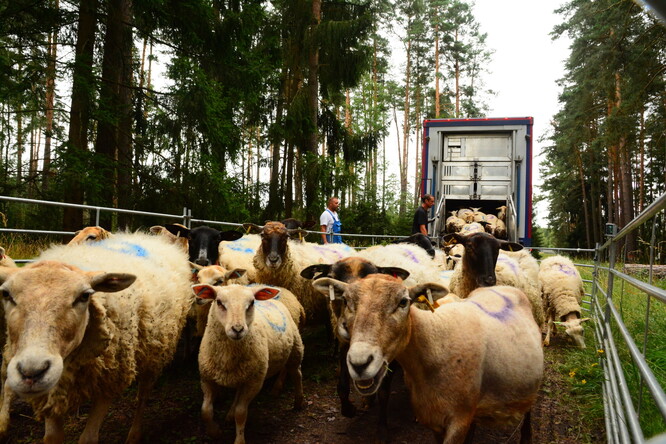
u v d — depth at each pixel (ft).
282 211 61.26
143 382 13.20
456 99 125.29
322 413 15.64
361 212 85.61
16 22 37.93
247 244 25.68
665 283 30.66
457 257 24.98
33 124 71.72
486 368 10.25
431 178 38.50
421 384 9.98
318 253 23.35
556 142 113.19
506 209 37.35
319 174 56.59
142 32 41.81
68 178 35.24
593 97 75.87
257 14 47.85
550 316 25.72
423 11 116.57
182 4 40.47
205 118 42.91
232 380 13.05
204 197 44.21
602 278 26.55
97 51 42.96
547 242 185.37
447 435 9.59
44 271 8.80
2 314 11.57
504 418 10.96
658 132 61.57
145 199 42.27
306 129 57.16
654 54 49.24
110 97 38.14
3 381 11.99
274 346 14.57
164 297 13.46
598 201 130.11
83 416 14.58
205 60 45.85
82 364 9.95
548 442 13.51
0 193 40.22
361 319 9.01
